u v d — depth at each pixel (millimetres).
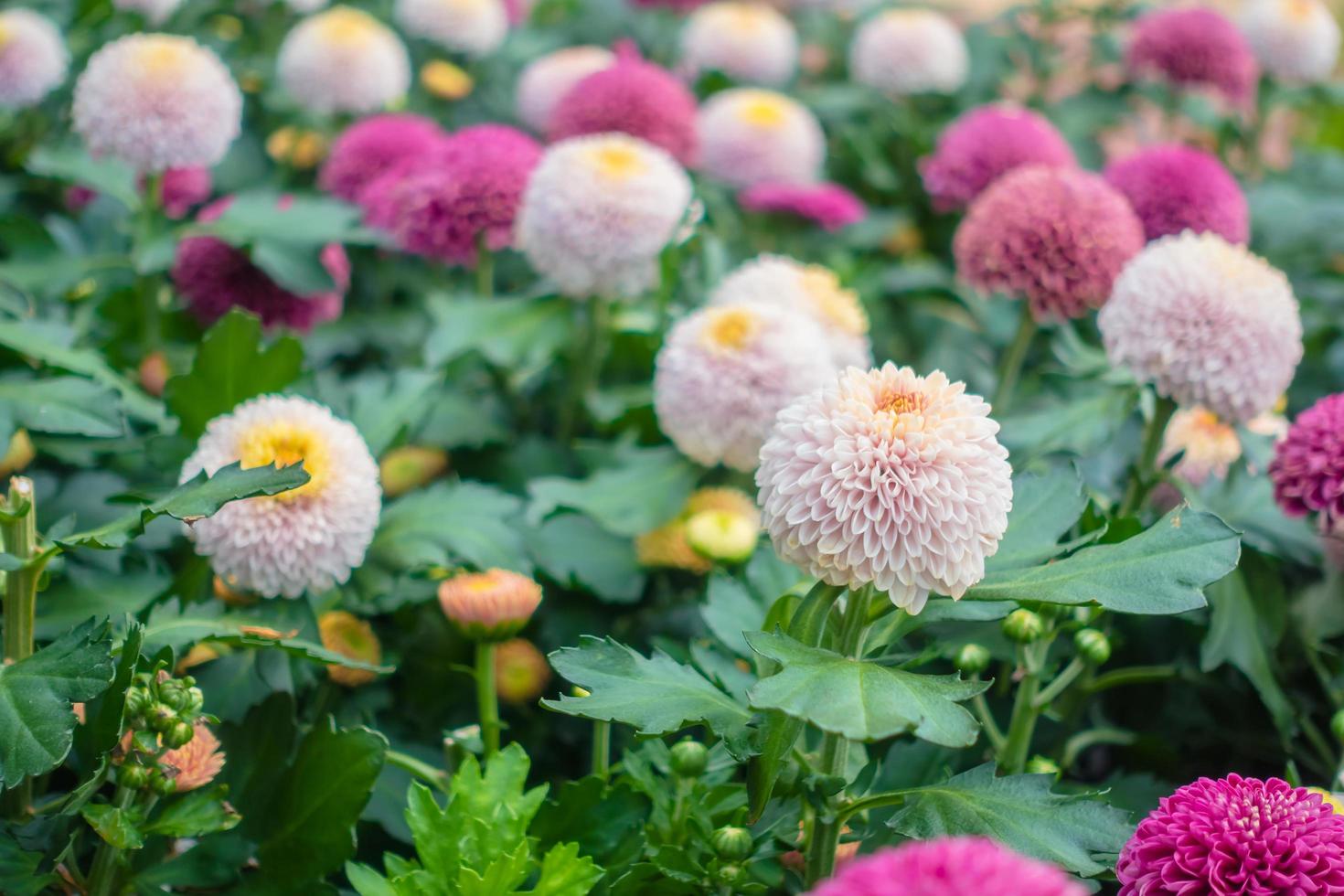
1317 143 1494
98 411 810
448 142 985
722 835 732
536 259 923
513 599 798
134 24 1094
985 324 1089
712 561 845
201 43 1162
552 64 1193
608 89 1058
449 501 833
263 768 768
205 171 1064
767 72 1319
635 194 913
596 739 793
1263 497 863
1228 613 831
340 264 1007
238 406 811
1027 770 800
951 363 1053
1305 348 1094
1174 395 832
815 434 702
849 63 1479
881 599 719
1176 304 826
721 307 875
